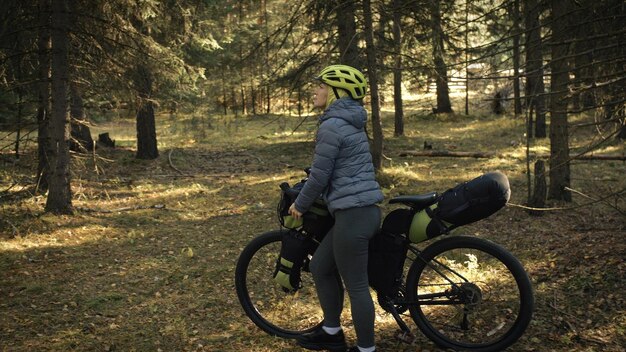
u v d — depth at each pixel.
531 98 4.52
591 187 10.67
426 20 10.00
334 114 3.42
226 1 15.45
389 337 4.07
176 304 5.20
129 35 9.90
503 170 13.04
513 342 3.57
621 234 6.16
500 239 7.19
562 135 9.08
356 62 11.62
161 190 12.34
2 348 4.22
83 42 9.64
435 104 30.69
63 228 8.39
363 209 3.41
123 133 24.58
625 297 4.28
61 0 8.84
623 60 4.29
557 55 6.62
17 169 13.03
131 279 6.07
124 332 4.55
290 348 4.04
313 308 4.81
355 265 3.47
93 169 14.62
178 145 20.58
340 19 11.71
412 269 3.77
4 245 7.43
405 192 10.86
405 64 12.34
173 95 18.28
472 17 10.50
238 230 8.51
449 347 3.75
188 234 8.30
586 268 4.98
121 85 10.34
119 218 9.30
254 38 24.77
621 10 5.26
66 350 4.18
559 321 4.08
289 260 3.85
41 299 5.41
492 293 4.59
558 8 6.07
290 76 11.95
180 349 4.17
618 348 3.62
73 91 10.02
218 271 6.14
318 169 3.36
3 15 8.79
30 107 12.13
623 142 15.30
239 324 4.59
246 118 29.09
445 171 13.39
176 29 13.41
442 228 3.48
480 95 30.16
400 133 21.34
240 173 14.90
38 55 9.69
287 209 3.82
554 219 8.10
